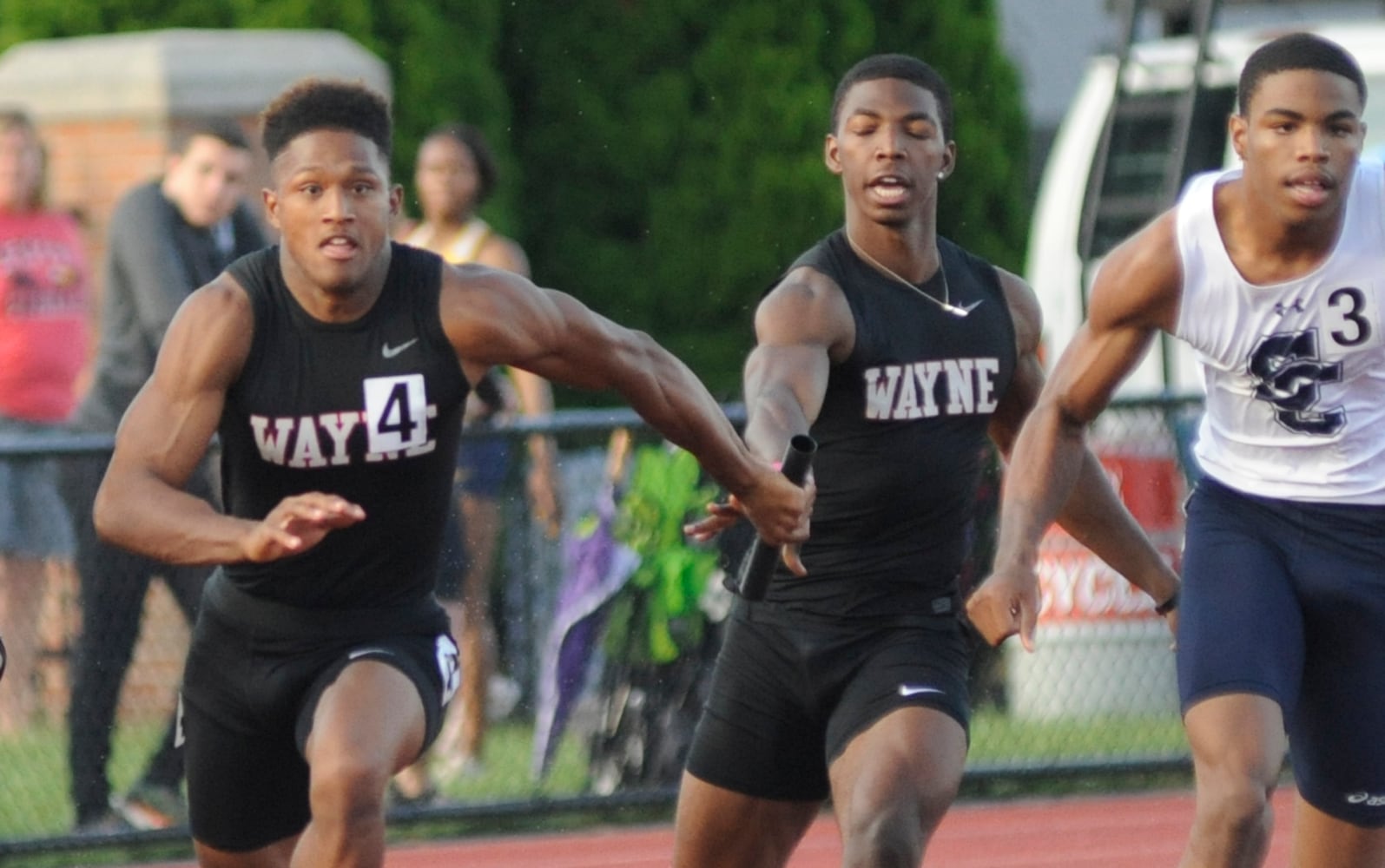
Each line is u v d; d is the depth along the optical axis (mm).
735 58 46875
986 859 27359
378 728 16312
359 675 16781
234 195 28891
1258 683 16625
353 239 16141
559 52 47406
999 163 47000
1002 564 17281
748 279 46938
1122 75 36656
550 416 28562
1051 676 30906
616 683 28625
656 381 17312
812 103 46688
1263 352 17000
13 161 32188
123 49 37625
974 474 18656
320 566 17062
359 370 16516
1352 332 16750
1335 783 17859
